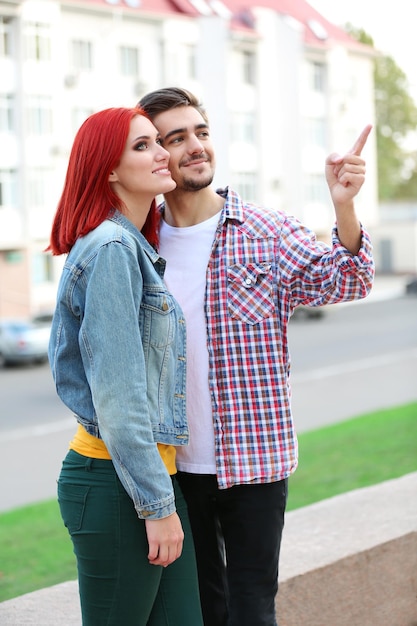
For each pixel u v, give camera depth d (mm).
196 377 2840
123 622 2498
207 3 47125
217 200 2980
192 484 2904
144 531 2477
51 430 17797
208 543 2994
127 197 2639
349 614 3602
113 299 2396
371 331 34625
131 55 41188
